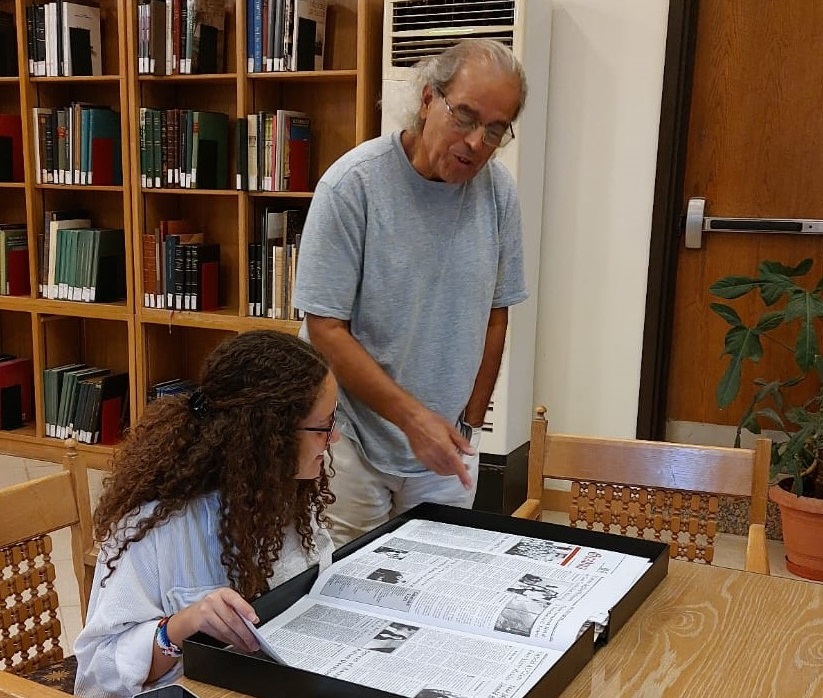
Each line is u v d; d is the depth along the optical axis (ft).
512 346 10.94
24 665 4.89
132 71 12.22
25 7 12.89
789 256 10.96
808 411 11.12
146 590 4.00
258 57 11.57
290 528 4.46
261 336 4.28
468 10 10.38
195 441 4.16
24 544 4.88
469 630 3.45
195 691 3.10
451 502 6.27
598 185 11.34
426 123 5.36
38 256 13.55
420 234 5.69
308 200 12.52
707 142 11.07
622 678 3.32
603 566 4.07
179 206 13.30
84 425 13.39
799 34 10.47
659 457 5.58
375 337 5.84
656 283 11.20
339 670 3.10
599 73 11.10
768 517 11.02
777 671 3.43
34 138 13.17
